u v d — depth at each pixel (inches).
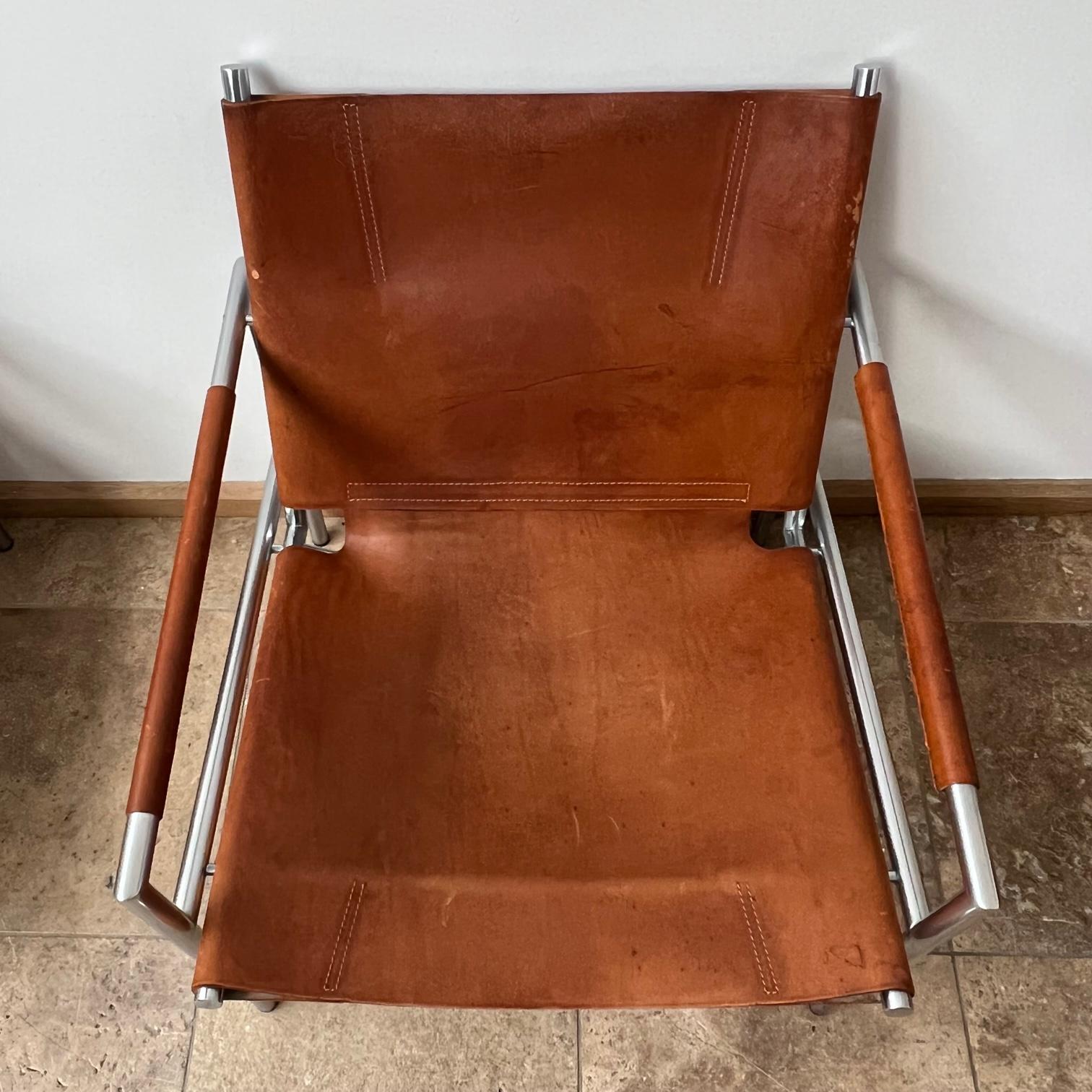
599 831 33.6
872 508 56.4
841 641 39.1
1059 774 49.0
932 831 47.9
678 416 37.9
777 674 36.4
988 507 55.8
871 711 36.5
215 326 46.3
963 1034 43.3
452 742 35.5
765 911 31.6
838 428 51.4
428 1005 30.2
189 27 34.0
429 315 35.8
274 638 36.4
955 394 49.0
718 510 40.2
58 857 48.0
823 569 43.8
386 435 38.5
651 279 35.2
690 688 36.5
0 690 52.8
